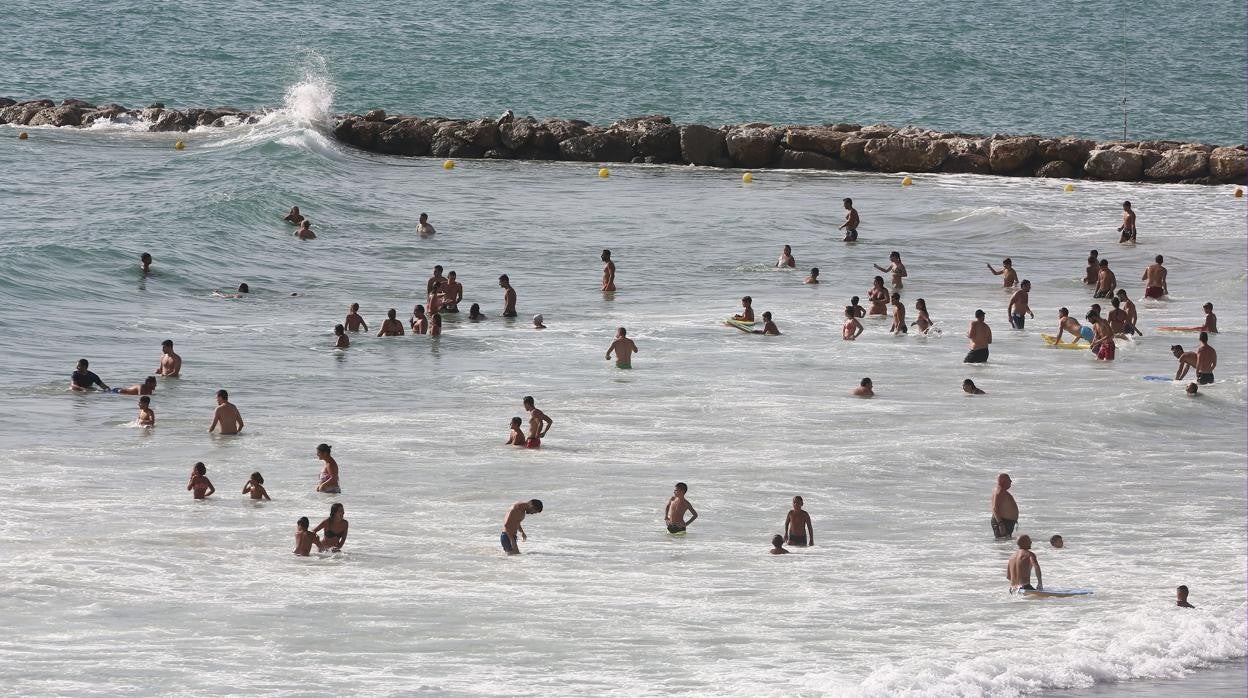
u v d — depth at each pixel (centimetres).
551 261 18725
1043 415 11825
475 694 6041
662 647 6712
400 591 7456
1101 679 6538
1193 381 13112
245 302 15938
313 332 14588
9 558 7675
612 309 16100
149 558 7819
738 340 14712
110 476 9475
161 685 6025
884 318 16050
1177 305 17100
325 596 7325
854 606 7462
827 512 9269
